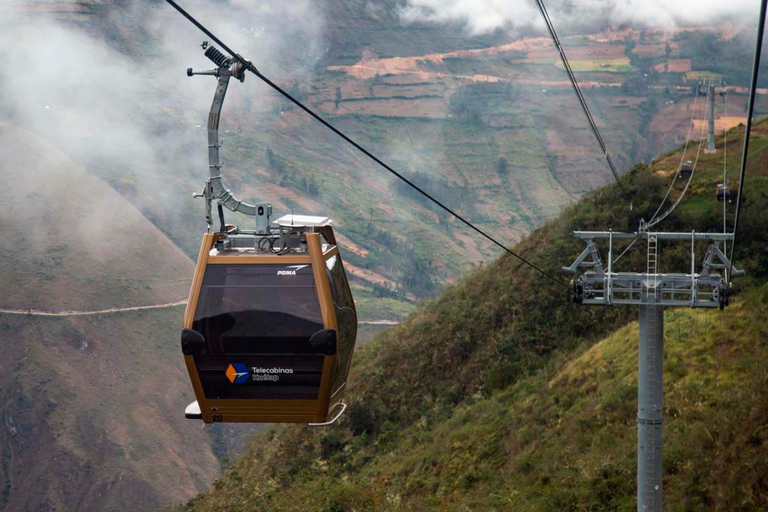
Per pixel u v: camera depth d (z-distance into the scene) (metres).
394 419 65.12
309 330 15.25
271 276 15.47
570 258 68.12
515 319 66.69
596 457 39.38
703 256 61.38
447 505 42.16
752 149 75.69
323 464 58.94
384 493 46.44
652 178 72.38
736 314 45.31
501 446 47.78
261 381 15.44
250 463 68.56
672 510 32.53
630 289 30.44
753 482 30.30
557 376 53.19
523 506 38.56
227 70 15.72
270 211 16.47
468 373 65.00
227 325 15.34
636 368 45.81
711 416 36.69
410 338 74.12
